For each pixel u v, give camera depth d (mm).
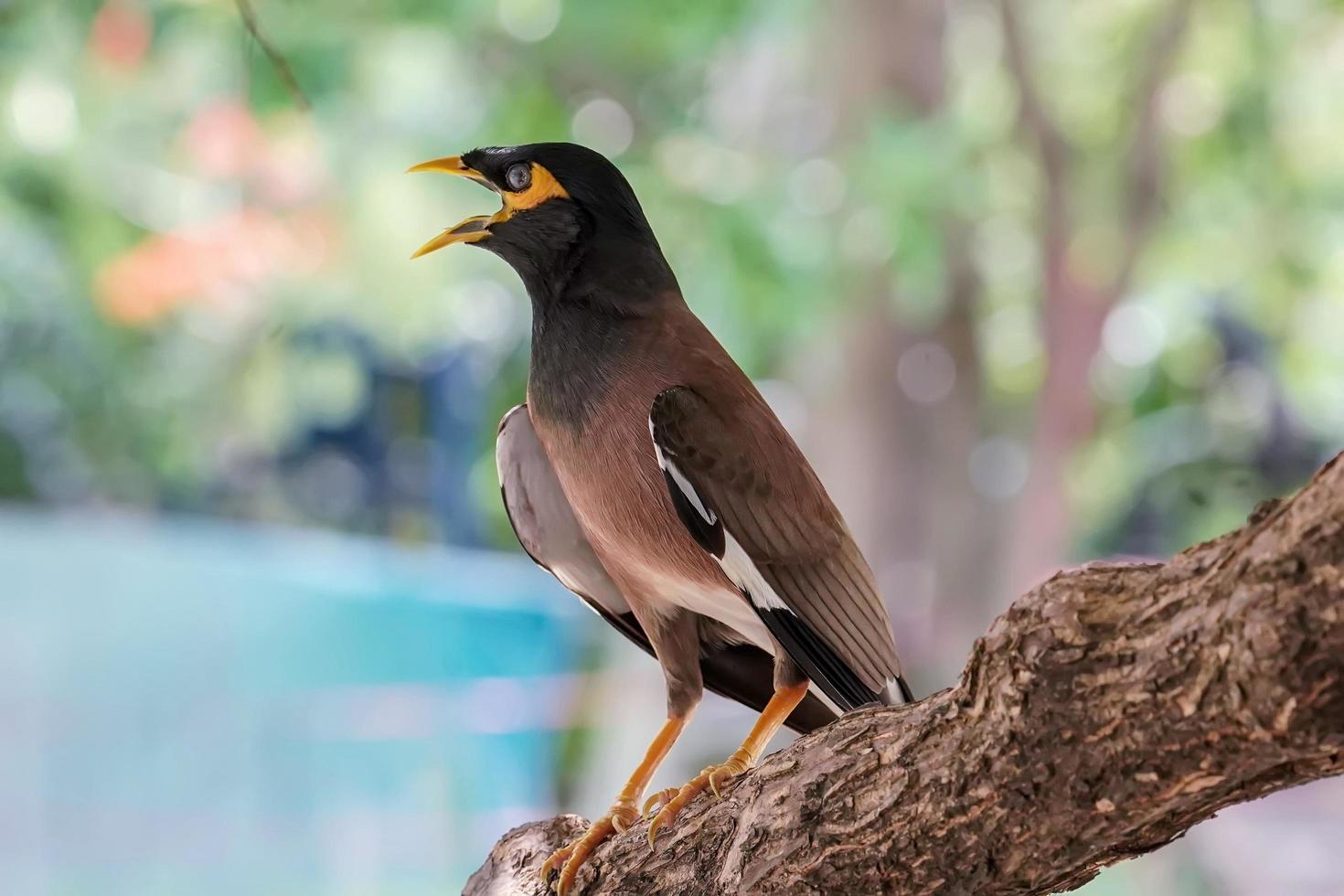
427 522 15281
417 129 11453
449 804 11484
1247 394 16531
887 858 3518
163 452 14195
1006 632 3139
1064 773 3096
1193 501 16562
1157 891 13609
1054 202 12023
